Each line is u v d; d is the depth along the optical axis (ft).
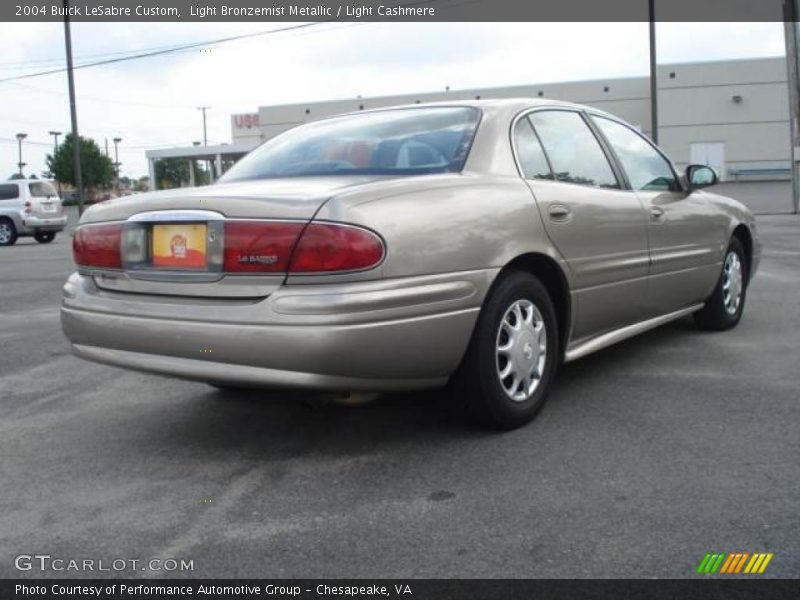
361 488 9.37
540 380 11.57
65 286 11.60
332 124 13.21
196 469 10.28
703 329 17.75
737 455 10.07
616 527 8.13
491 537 8.00
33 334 21.21
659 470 9.62
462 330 10.05
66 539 8.37
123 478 10.07
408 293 9.33
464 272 10.01
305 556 7.78
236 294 9.43
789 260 31.12
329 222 9.04
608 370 14.56
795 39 60.18
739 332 17.66
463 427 11.40
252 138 173.17
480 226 10.28
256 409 12.94
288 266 9.11
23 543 8.31
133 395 14.17
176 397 13.91
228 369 9.35
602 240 12.64
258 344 9.05
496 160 11.32
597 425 11.39
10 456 11.07
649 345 16.53
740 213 17.94
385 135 11.99
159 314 9.91
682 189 15.81
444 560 7.58
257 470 10.14
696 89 145.89
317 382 9.05
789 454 10.06
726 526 8.09
